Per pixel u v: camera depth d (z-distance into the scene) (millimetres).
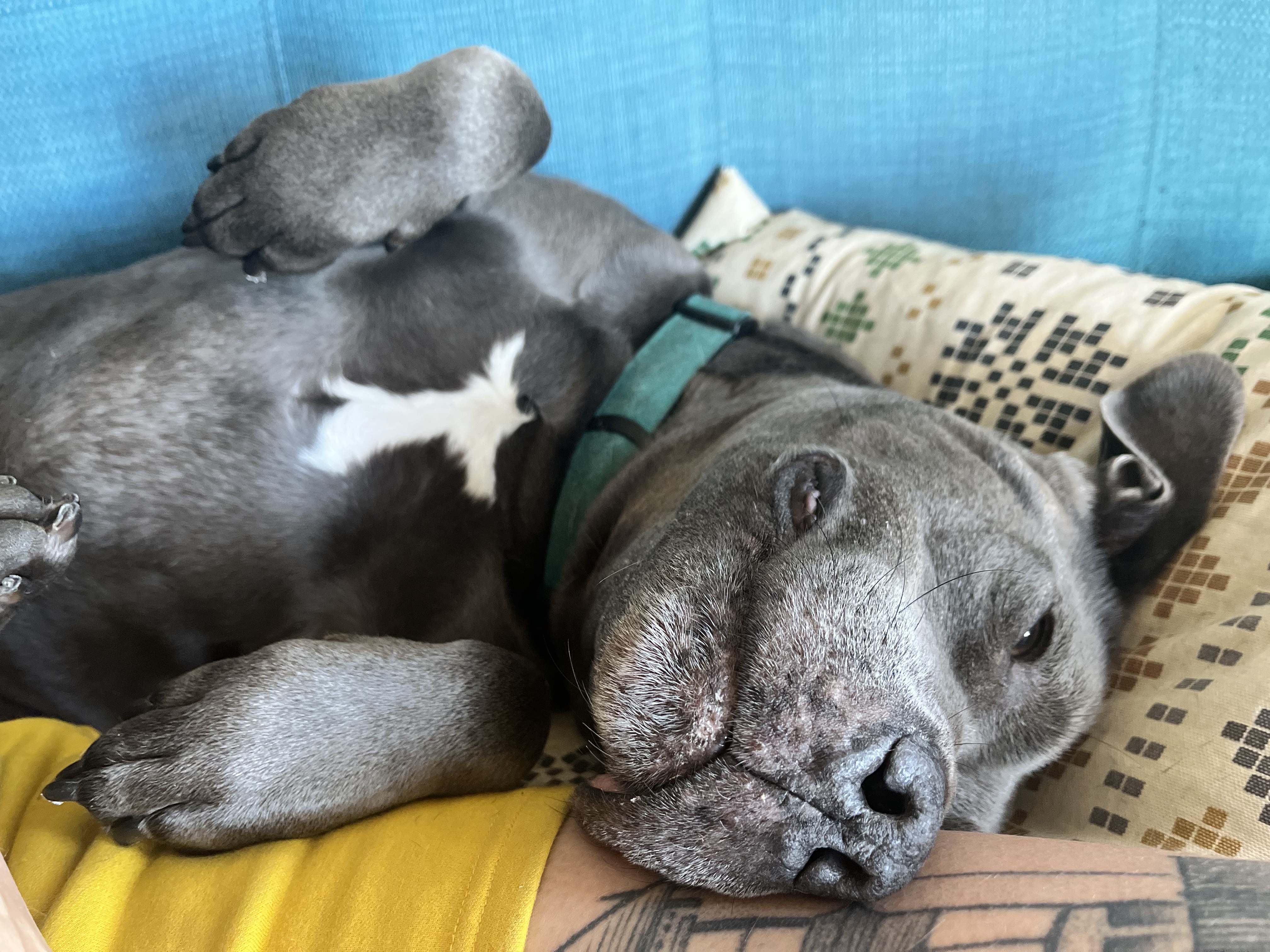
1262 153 753
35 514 379
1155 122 762
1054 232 772
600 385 523
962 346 610
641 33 660
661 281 556
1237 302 548
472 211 517
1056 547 433
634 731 318
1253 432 485
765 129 729
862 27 704
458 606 484
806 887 304
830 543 347
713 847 308
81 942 312
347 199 458
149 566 442
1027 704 409
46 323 447
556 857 323
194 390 448
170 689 370
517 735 404
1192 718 419
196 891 329
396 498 480
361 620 478
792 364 533
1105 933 271
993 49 719
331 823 365
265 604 464
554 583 488
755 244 716
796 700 309
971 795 402
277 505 458
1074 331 579
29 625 433
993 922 282
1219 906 274
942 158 743
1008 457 443
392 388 482
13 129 524
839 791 300
